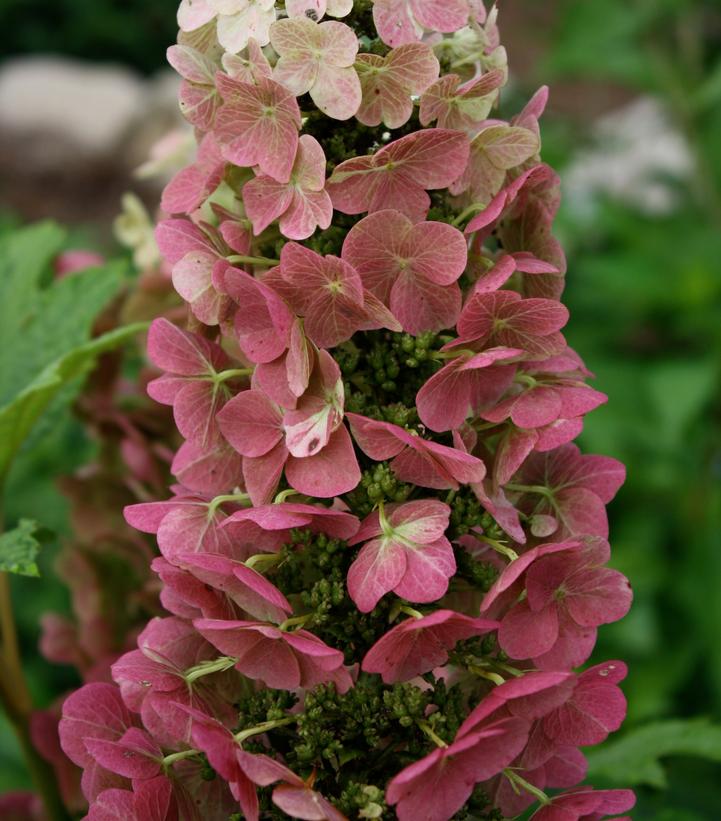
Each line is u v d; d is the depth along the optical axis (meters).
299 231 0.64
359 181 0.65
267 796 0.65
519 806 0.66
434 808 0.62
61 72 3.41
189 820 0.65
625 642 1.34
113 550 0.82
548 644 0.64
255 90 0.64
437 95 0.65
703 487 1.49
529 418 0.64
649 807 0.84
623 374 1.52
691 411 1.42
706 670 1.42
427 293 0.65
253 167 0.65
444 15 0.65
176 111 3.28
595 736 0.65
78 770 0.80
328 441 0.64
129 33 3.69
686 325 1.55
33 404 0.79
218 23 0.65
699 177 1.69
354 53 0.64
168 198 0.68
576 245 1.70
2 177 3.24
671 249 1.64
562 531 0.67
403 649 0.63
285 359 0.65
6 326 0.85
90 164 3.24
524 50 2.67
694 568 1.44
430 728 0.63
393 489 0.65
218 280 0.65
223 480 0.67
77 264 0.93
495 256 0.67
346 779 0.65
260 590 0.62
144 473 0.81
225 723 0.65
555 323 0.64
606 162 1.88
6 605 0.81
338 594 0.64
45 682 1.29
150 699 0.64
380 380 0.66
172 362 0.66
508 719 0.62
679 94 1.66
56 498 1.17
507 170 0.67
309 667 0.64
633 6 1.70
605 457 0.67
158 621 0.66
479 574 0.65
